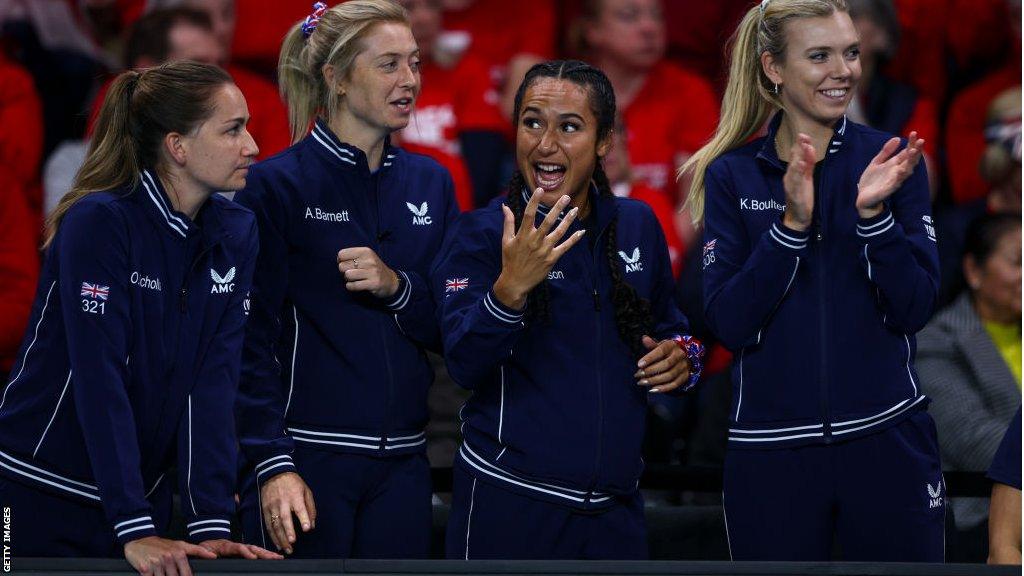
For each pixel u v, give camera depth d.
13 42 19.67
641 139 20.36
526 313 11.70
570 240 11.14
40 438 11.20
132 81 11.39
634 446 11.96
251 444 12.21
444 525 13.85
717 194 12.31
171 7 18.81
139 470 10.77
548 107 11.91
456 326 11.66
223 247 11.50
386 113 12.63
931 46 21.48
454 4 20.52
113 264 10.93
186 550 10.54
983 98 21.36
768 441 11.79
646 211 12.58
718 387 16.23
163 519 11.78
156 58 18.42
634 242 12.35
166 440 11.41
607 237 12.18
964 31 21.47
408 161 13.23
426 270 12.95
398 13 12.84
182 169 11.27
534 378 11.77
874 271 11.55
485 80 20.30
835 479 11.72
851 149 12.18
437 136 19.97
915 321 11.68
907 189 12.10
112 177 11.34
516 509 11.73
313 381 12.56
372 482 12.55
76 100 19.88
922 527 11.70
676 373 12.07
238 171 11.36
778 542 11.81
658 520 13.91
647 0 20.33
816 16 12.01
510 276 11.11
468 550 11.88
